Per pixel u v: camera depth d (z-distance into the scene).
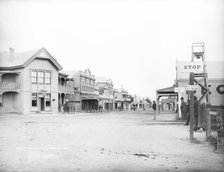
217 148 8.69
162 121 22.30
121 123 21.12
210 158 7.62
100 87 70.81
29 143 10.32
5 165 6.78
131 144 10.12
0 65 39.44
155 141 10.95
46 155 8.02
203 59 26.88
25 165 6.79
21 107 39.06
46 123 21.42
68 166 6.70
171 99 67.06
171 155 8.05
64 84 49.97
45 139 11.52
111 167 6.61
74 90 50.94
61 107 45.28
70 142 10.64
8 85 38.94
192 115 10.93
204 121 14.29
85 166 6.70
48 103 42.12
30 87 39.94
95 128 16.83
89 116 34.16
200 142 10.55
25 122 22.61
